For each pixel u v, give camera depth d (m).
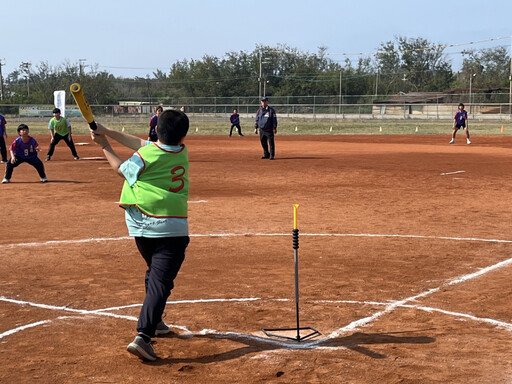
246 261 6.40
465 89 68.00
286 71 85.25
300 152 21.45
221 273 5.93
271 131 18.25
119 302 5.04
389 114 63.19
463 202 10.24
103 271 6.00
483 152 20.91
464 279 5.72
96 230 7.97
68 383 3.48
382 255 6.65
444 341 4.15
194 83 86.69
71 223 8.44
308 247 7.01
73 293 5.29
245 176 14.05
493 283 5.59
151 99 77.62
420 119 55.06
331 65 84.69
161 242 3.95
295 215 4.17
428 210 9.45
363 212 9.27
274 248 6.96
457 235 7.66
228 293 5.29
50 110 57.34
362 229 8.02
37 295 5.23
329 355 3.88
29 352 3.97
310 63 84.56
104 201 10.38
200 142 28.25
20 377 3.57
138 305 4.97
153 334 3.80
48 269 6.08
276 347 4.04
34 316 4.70
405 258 6.52
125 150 22.56
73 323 4.54
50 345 4.09
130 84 95.94
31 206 9.86
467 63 92.00
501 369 3.67
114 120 53.97
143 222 3.93
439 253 6.73
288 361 3.79
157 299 3.80
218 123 51.62
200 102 73.62
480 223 8.42
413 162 17.36
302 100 72.50
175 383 3.47
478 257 6.56
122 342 4.16
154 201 3.90
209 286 5.50
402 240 7.37
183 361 3.81
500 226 8.23
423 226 8.21
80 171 15.10
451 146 24.14
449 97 65.81
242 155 20.19
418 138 30.34
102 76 78.75
